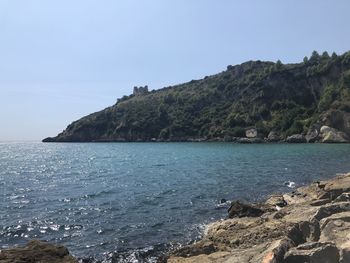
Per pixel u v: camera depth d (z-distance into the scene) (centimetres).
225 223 1870
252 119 15975
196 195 3219
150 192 3497
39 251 1399
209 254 1424
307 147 9444
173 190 3544
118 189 3766
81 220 2467
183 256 1459
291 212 1803
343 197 1880
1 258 1310
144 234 2095
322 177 4050
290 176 4178
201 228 2164
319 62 17312
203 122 17700
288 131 13325
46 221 2452
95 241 1992
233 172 4688
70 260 1367
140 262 1666
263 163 5700
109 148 13375
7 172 5856
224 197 3089
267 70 18012
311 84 16525
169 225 2267
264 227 1575
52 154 11219
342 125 11806
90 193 3569
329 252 1042
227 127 16038
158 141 17750
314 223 1379
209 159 6912
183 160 6969
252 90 17750
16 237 2105
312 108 15050
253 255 1155
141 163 6794
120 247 1877
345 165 5103
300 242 1323
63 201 3159
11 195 3522
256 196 3095
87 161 7875
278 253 1087
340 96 13812
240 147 10656
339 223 1272
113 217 2530
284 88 16762
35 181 4628
